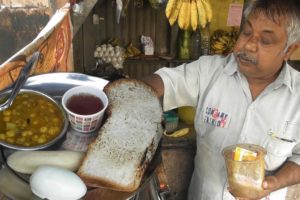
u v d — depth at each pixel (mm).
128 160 866
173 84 1307
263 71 1134
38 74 1146
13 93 840
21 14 1716
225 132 1306
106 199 826
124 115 940
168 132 2088
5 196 806
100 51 2623
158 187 1425
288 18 1038
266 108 1245
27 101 1096
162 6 2475
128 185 852
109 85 1025
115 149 875
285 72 1211
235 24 2750
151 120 944
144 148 887
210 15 2309
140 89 1017
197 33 2729
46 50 1370
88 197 823
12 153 910
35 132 1003
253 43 1083
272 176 1222
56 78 1158
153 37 2863
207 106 1334
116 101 979
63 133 1002
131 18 2775
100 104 989
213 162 1366
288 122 1240
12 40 1688
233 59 1291
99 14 2697
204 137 1375
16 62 1102
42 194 754
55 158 866
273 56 1094
